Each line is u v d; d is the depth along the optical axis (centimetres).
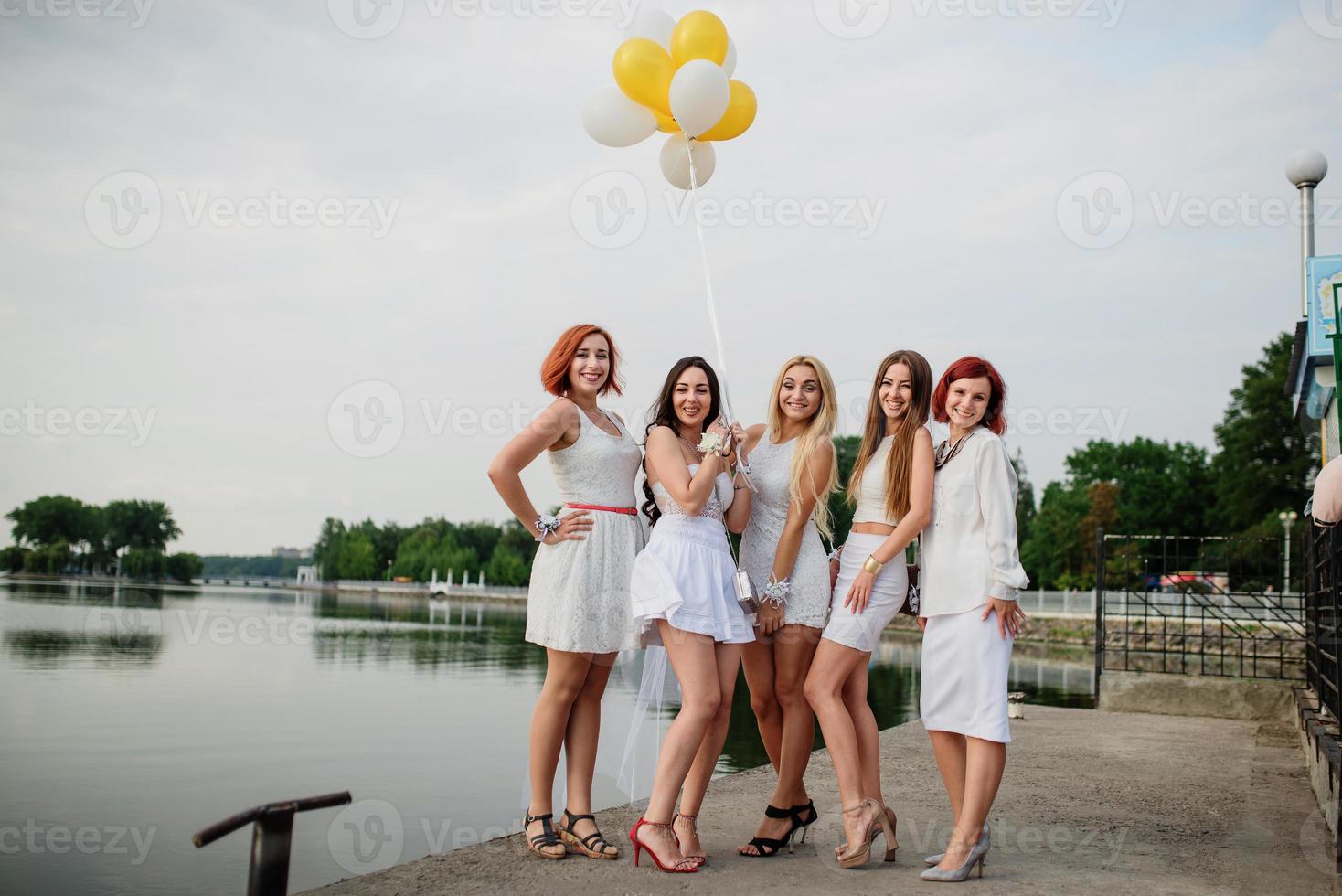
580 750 360
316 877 477
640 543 372
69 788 714
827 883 310
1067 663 2447
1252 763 558
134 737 943
